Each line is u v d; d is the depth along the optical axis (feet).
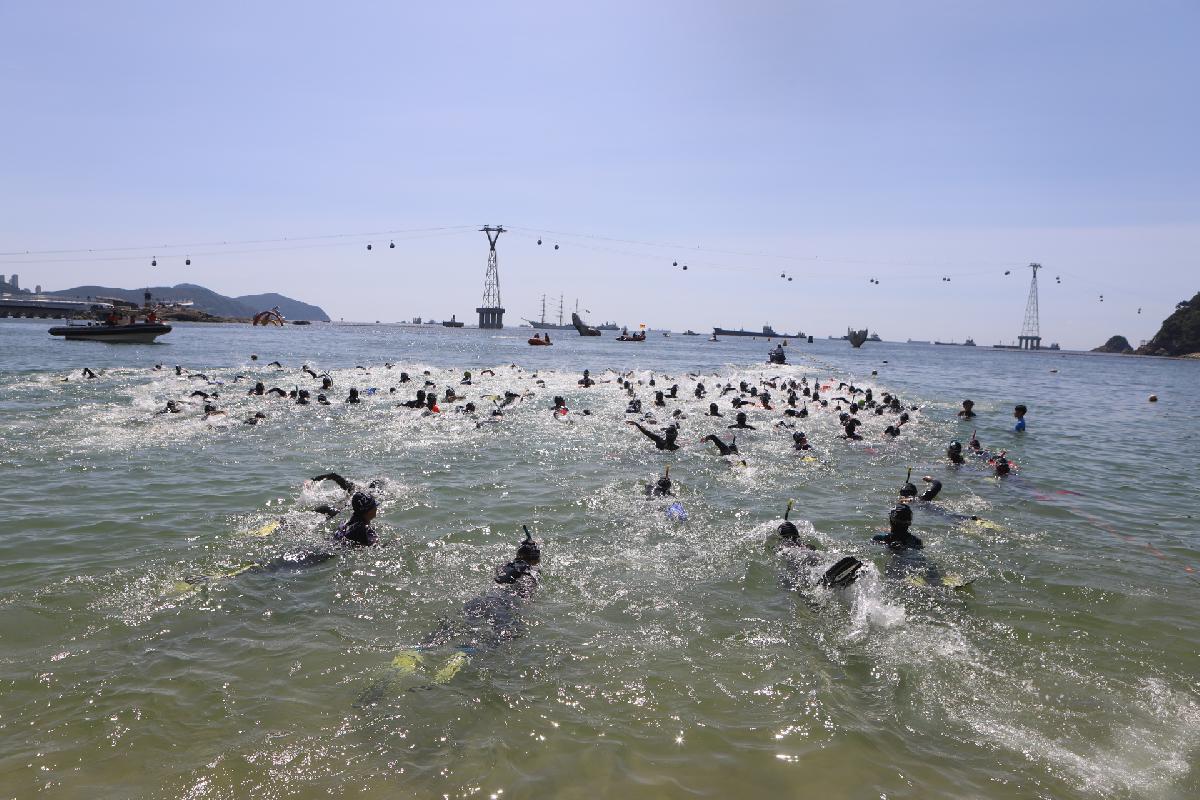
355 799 14.78
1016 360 375.86
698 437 63.31
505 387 104.06
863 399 97.86
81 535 30.91
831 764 16.51
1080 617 25.44
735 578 28.53
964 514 39.19
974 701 19.61
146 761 15.75
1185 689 20.49
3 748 15.94
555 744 17.04
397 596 25.77
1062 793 15.76
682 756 16.70
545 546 31.83
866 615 25.16
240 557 28.91
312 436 58.23
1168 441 71.36
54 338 214.07
